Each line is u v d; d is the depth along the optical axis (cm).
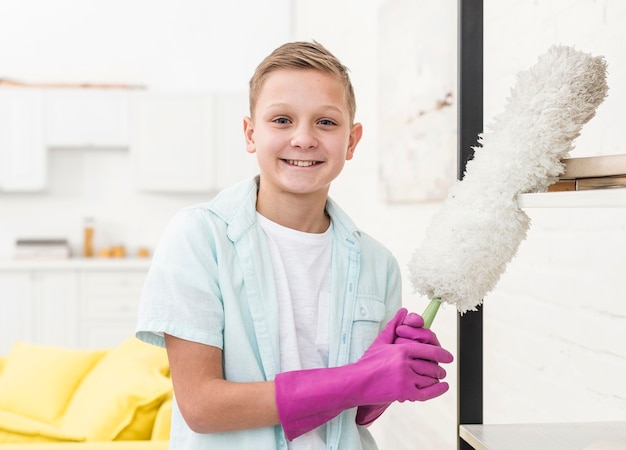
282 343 113
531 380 174
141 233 554
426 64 254
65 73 543
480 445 88
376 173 328
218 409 102
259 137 112
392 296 128
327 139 110
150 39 549
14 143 507
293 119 109
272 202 117
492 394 197
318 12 457
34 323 490
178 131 518
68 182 548
